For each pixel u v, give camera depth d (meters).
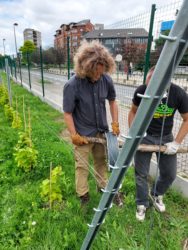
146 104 0.92
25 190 3.23
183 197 3.04
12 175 3.58
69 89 2.46
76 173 2.83
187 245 2.35
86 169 2.79
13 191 3.21
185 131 2.13
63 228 2.51
